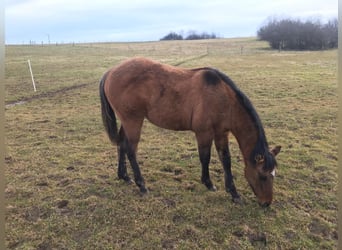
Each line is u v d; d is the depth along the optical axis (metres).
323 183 4.41
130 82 4.04
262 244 3.21
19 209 3.79
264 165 3.58
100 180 4.53
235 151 5.67
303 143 6.04
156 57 27.03
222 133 3.96
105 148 5.91
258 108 8.93
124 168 4.52
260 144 3.64
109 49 38.66
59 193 4.17
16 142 6.29
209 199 4.00
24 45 45.03
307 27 39.81
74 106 9.67
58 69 18.73
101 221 3.56
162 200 3.99
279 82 13.45
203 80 3.88
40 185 4.43
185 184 4.40
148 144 6.14
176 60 23.53
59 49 37.16
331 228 3.44
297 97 10.38
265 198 3.69
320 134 6.52
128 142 4.24
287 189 4.26
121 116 4.21
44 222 3.54
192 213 3.69
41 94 11.73
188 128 4.12
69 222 3.53
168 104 3.98
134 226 3.46
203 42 54.94
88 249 3.13
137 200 3.98
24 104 10.08
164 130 7.01
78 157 5.45
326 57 26.31
